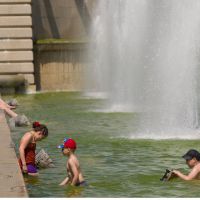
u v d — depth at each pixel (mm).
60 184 16859
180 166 19359
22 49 50625
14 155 17891
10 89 50000
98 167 19344
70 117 33125
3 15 50281
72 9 54469
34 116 33719
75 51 53094
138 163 20000
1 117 27406
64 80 53000
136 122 30500
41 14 54156
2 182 14680
